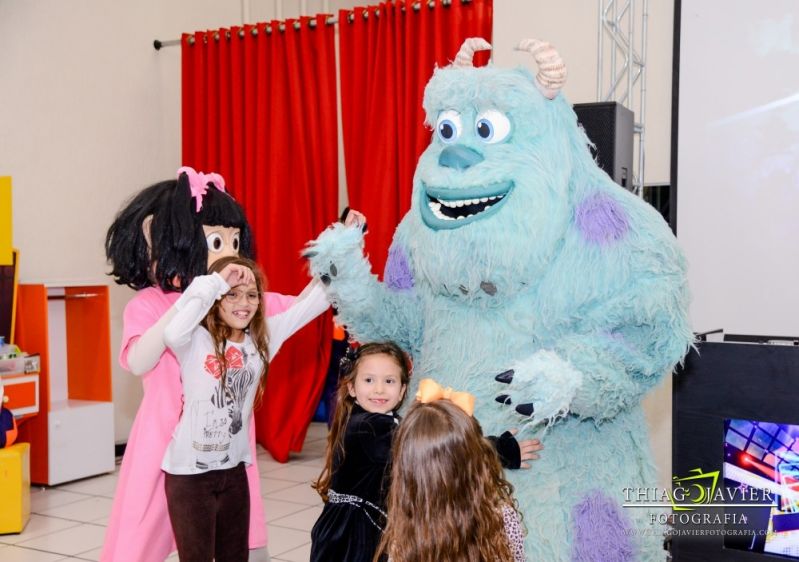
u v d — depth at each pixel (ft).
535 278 6.85
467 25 14.79
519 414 6.30
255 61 17.28
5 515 11.82
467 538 5.12
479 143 6.88
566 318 6.78
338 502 7.17
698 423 8.18
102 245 16.76
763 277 11.98
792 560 7.72
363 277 7.59
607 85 13.52
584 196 7.00
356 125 16.01
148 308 7.80
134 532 7.47
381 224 15.64
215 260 8.19
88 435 14.75
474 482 5.22
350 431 7.16
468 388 6.98
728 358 8.02
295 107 16.65
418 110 15.24
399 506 5.24
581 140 7.27
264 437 17.08
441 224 6.82
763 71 11.96
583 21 13.73
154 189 8.22
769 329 11.95
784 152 11.84
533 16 14.14
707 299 12.34
